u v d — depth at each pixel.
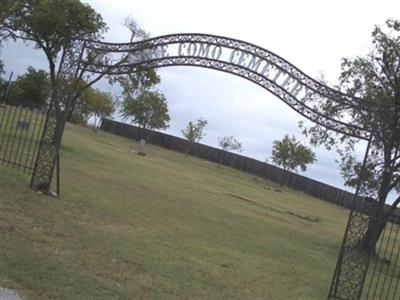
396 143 11.62
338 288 11.46
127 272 9.34
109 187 20.36
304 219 32.09
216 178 46.75
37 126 30.05
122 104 74.69
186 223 17.11
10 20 23.31
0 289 6.98
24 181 15.41
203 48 13.45
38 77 43.53
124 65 14.39
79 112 65.75
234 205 27.75
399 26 26.33
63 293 7.39
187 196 25.22
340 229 32.22
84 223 12.61
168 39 13.77
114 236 12.02
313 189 66.56
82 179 20.34
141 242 12.18
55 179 18.31
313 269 14.95
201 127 77.81
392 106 11.65
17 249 8.88
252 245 16.33
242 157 74.12
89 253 9.92
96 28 24.22
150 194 21.91
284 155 69.50
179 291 8.98
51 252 9.27
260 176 71.56
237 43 13.09
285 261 15.08
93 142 44.00
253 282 11.13
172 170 40.72
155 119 73.00
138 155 46.59
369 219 11.55
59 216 12.55
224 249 14.20
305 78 12.41
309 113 12.45
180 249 12.59
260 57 12.88
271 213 29.50
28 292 7.14
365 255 11.44
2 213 11.19
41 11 22.95
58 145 14.94
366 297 12.79
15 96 42.75
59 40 23.59
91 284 8.09
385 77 21.25
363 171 11.68
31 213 11.99
